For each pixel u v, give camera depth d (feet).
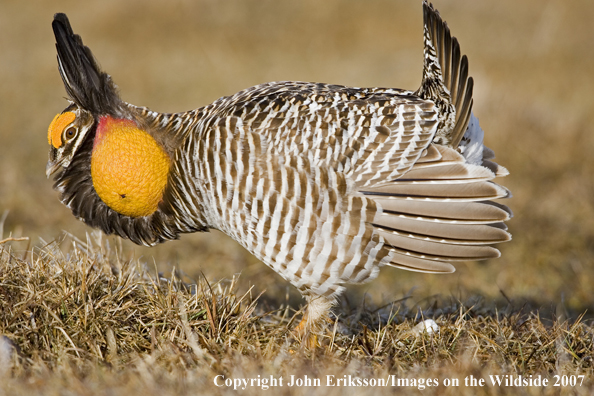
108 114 34.47
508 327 33.65
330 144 31.40
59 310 30.53
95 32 135.23
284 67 118.52
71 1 158.20
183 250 56.75
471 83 32.81
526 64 115.44
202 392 25.46
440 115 33.96
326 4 147.84
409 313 37.81
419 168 32.19
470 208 32.07
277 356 29.89
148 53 125.29
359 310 37.88
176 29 137.39
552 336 32.76
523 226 62.34
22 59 120.98
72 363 28.30
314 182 31.32
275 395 25.39
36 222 60.34
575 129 80.94
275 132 31.27
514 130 81.20
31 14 150.82
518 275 54.29
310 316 34.68
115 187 34.60
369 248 32.42
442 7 153.58
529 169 73.82
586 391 27.22
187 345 30.32
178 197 34.14
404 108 32.58
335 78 111.04
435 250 32.71
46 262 33.01
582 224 62.49
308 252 32.24
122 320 31.30
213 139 31.71
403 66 116.47
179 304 32.48
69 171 36.70
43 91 104.78
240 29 138.51
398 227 32.12
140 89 105.19
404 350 32.19
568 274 54.24
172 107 97.91
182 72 114.93
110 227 37.45
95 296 32.09
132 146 34.24
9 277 31.65
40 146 82.12
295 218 31.65
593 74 110.93
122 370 27.68
